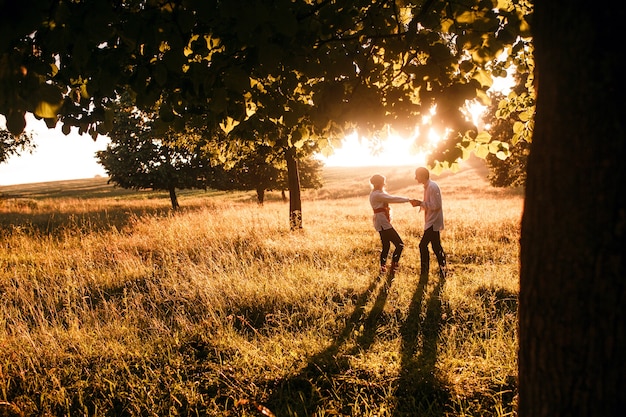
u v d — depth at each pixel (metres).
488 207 17.59
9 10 1.34
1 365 3.69
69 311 5.12
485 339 3.91
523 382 1.46
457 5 2.38
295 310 5.00
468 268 6.92
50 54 2.33
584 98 1.20
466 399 3.04
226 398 3.22
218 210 16.97
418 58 2.81
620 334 1.20
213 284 5.80
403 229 11.45
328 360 3.65
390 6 2.75
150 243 9.53
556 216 1.28
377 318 4.69
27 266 7.91
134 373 3.63
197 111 2.92
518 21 2.48
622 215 1.17
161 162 22.83
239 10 1.75
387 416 2.90
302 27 2.30
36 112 1.94
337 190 45.06
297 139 3.43
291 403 3.13
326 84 2.73
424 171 6.33
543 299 1.33
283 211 17.56
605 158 1.18
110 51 2.46
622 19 1.15
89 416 3.13
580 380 1.26
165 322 4.84
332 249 8.16
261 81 3.01
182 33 2.08
